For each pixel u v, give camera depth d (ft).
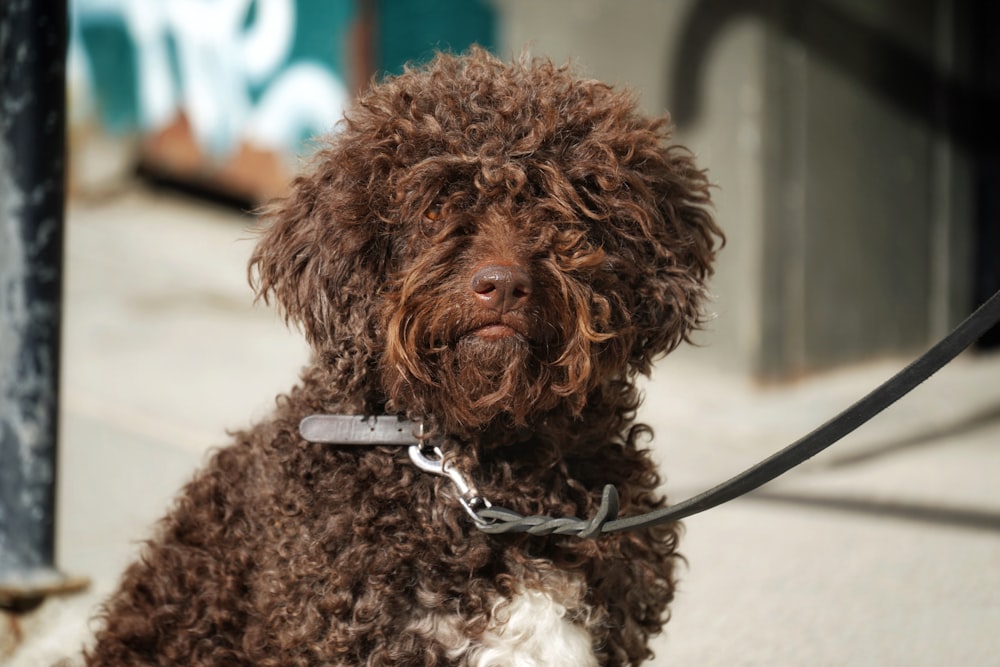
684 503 9.07
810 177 26.66
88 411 25.71
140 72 41.29
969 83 28.17
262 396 26.48
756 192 26.21
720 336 27.07
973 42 28.12
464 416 9.66
